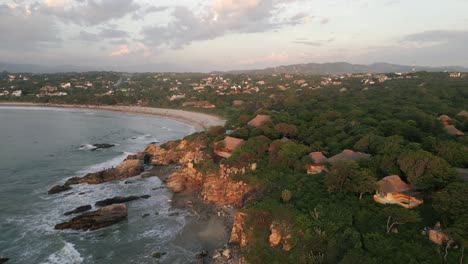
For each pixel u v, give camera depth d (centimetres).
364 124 7656
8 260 3897
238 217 4391
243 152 6247
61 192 6106
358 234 3466
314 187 4694
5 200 5650
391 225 3503
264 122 8825
